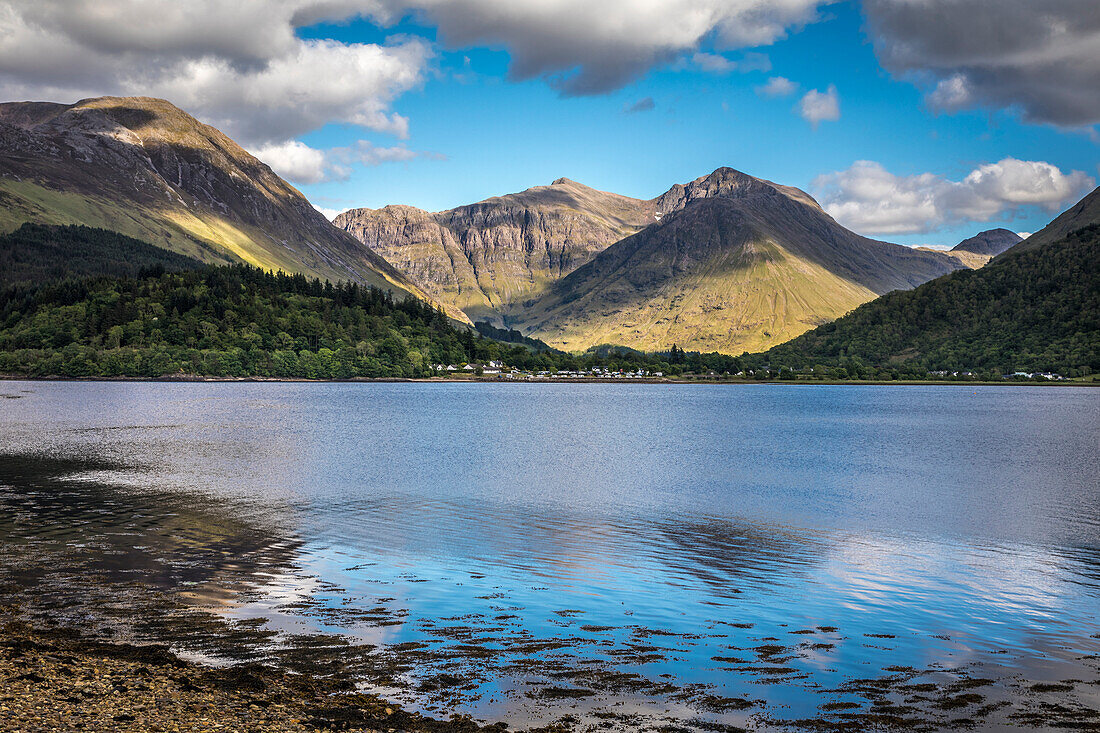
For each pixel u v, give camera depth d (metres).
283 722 21.34
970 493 72.06
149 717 21.12
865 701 24.17
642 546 47.56
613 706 23.41
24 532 47.44
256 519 53.75
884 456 102.75
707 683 25.39
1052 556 46.59
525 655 27.59
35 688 22.91
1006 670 27.08
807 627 31.61
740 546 48.28
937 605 35.28
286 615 31.66
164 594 34.41
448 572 39.62
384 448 104.56
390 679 25.08
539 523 54.69
